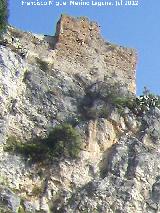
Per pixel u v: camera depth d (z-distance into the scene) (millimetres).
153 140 40469
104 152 39094
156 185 37875
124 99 42125
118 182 37062
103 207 35781
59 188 36406
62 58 43969
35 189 36000
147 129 40812
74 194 36188
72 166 37344
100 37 46188
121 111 41125
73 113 40625
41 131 38719
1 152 36312
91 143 38844
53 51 43906
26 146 37281
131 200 36469
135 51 46875
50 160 37125
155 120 41531
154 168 38625
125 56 46406
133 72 46062
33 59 42812
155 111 42031
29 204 34812
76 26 45562
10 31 43344
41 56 43281
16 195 34406
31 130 38531
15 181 35594
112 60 45812
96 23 46438
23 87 40250
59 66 43500
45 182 36438
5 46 40969
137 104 42156
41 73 41719
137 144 39500
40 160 37000
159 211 36906
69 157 37531
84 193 36188
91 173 37688
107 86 42594
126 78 45594
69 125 38500
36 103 39969
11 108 38656
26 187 35812
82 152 38188
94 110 40656
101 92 42156
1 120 37500
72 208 35375
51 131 38469
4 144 36781
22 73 40688
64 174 36875
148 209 36812
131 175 37719
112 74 45219
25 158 36781
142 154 38844
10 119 38125
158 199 37250
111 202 36094
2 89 38688
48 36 44969
